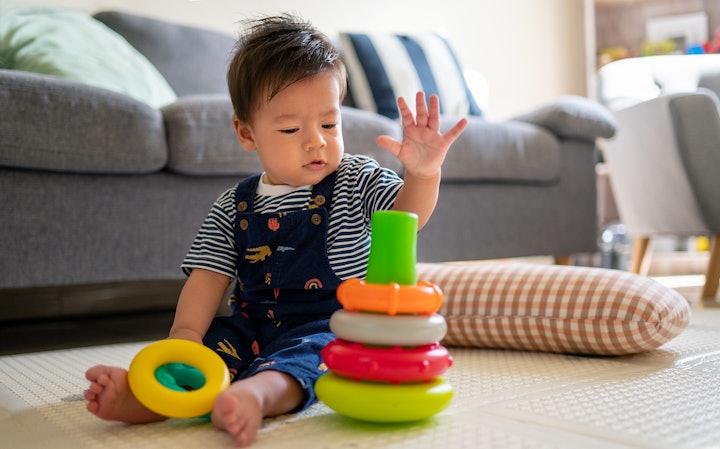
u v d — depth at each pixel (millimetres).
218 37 2602
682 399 901
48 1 2412
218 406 715
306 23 1055
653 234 2656
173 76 2436
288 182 991
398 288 767
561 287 1280
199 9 2811
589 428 760
